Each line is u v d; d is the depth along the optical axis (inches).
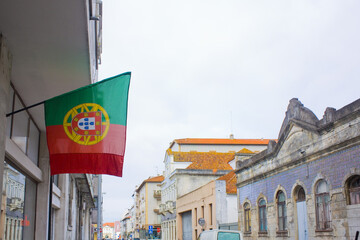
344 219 636.7
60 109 306.5
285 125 847.1
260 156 971.3
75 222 1116.5
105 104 311.7
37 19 272.7
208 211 1403.8
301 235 778.2
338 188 655.1
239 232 644.1
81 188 1261.1
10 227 382.0
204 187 1456.7
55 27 283.4
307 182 754.2
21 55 324.8
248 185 1050.7
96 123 307.3
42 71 358.9
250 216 1032.8
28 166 437.7
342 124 646.5
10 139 354.9
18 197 414.0
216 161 2055.9
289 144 826.8
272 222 897.5
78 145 302.7
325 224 699.4
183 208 1780.3
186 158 2130.9
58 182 719.1
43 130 526.9
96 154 302.5
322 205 710.5
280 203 876.6
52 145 300.5
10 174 374.0
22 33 289.9
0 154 263.3
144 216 3132.4
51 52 321.1
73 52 321.4
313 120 728.3
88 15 279.3
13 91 387.5
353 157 618.2
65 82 384.2
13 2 253.0
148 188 3105.3
